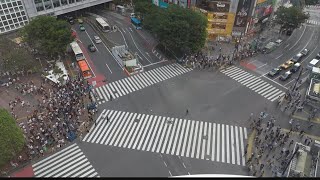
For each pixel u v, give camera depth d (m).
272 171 50.41
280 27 99.19
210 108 64.94
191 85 72.31
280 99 68.12
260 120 61.06
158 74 76.25
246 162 52.44
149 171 50.41
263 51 87.19
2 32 89.12
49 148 54.09
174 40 76.81
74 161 51.91
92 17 106.12
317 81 70.44
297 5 107.88
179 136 57.44
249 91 70.75
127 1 114.94
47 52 76.31
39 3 92.50
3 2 85.25
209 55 84.44
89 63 80.06
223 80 74.50
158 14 82.38
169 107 64.88
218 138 57.19
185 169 50.97
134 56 80.31
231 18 87.62
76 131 57.53
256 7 88.44
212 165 51.84
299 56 83.62
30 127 57.56
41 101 65.06
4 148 46.06
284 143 55.97
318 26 105.56
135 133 57.91
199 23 77.31
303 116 63.31
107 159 52.41
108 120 60.47
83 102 65.19
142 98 67.50
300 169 47.94
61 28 77.94
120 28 99.06
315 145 51.97
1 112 49.78
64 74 72.69
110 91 69.56
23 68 71.62
